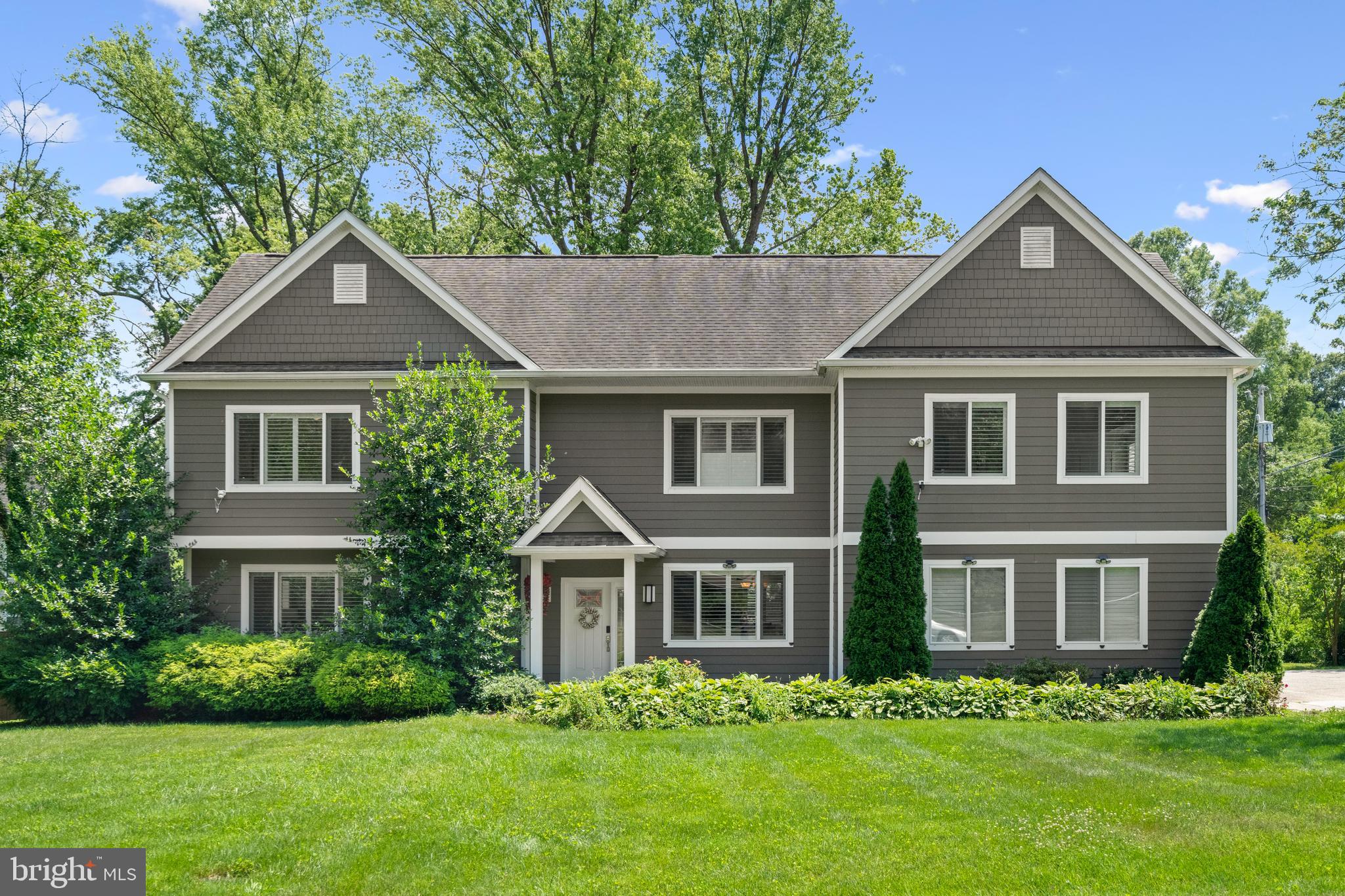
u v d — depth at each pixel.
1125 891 7.55
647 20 34.75
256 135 32.22
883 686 15.34
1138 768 11.01
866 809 9.67
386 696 15.62
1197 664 16.72
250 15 33.69
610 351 19.55
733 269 22.44
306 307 19.19
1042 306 18.23
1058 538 17.91
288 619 19.27
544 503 19.50
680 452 19.73
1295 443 48.66
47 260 19.38
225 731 14.91
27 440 18.20
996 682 15.30
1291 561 29.23
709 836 9.02
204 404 18.98
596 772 11.18
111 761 12.61
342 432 18.98
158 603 17.48
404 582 16.84
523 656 18.72
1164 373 17.97
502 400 17.69
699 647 19.42
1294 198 19.14
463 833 9.19
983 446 18.06
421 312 19.17
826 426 19.64
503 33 33.47
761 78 35.06
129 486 17.48
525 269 22.59
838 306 21.00
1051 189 18.28
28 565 16.78
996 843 8.61
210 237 33.81
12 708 16.31
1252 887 7.55
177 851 8.93
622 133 32.78
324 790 10.66
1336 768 10.85
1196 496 17.92
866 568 16.92
